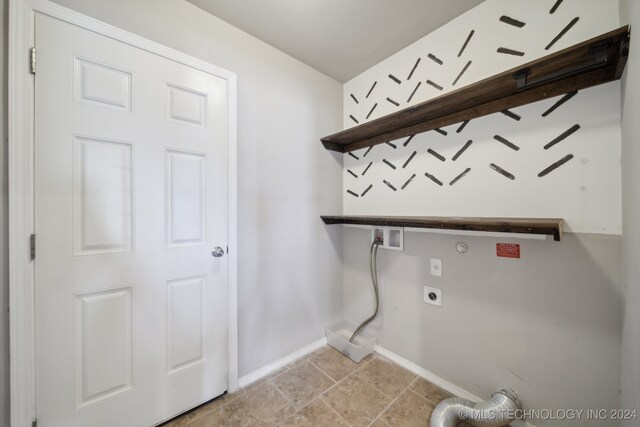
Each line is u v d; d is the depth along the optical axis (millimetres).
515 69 1007
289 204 1787
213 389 1412
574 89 1069
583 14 1060
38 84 960
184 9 1316
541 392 1180
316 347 1958
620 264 980
